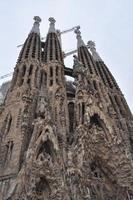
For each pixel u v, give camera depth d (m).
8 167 39.69
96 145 47.31
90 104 52.22
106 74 77.88
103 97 64.19
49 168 38.31
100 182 45.78
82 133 45.62
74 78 67.44
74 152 43.16
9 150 42.81
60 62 69.81
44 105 48.31
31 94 53.69
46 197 37.19
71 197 35.56
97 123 51.62
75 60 69.94
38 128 42.81
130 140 56.28
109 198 44.53
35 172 36.97
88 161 43.91
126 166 45.44
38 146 40.22
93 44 95.56
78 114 50.78
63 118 51.41
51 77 63.81
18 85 57.28
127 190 43.50
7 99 55.19
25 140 43.41
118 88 72.94
